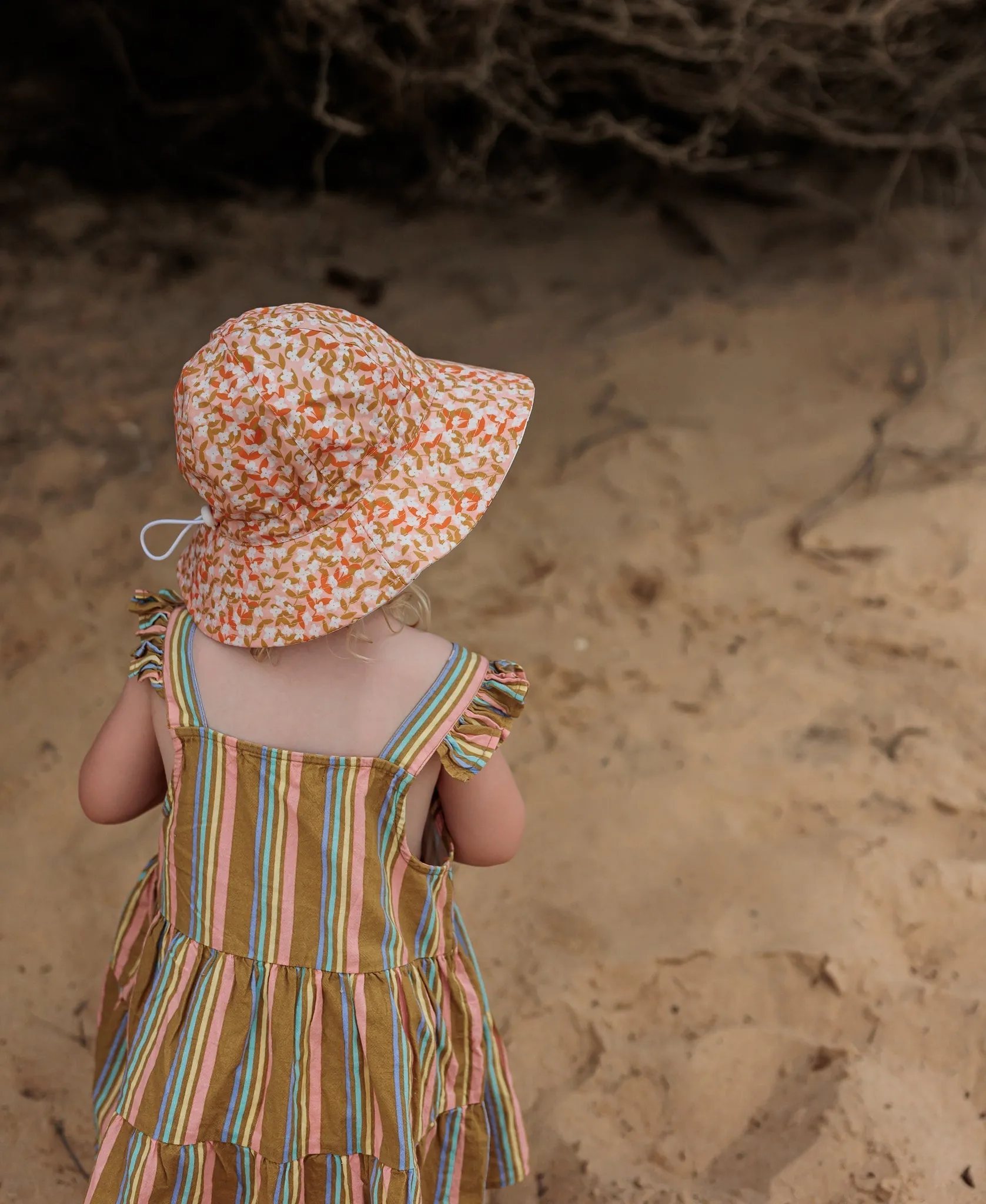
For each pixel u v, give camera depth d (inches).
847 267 184.4
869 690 114.7
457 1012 61.2
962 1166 76.5
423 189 206.5
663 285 185.6
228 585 54.6
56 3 196.5
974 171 203.2
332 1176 58.9
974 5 179.2
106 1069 66.5
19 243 192.9
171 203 207.0
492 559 133.7
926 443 143.6
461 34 176.1
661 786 105.8
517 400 57.1
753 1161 78.3
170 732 56.9
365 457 53.2
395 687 55.4
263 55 194.5
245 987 56.4
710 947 90.8
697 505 139.3
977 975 88.7
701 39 165.5
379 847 55.1
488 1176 67.9
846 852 97.6
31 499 141.2
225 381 51.5
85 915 95.8
